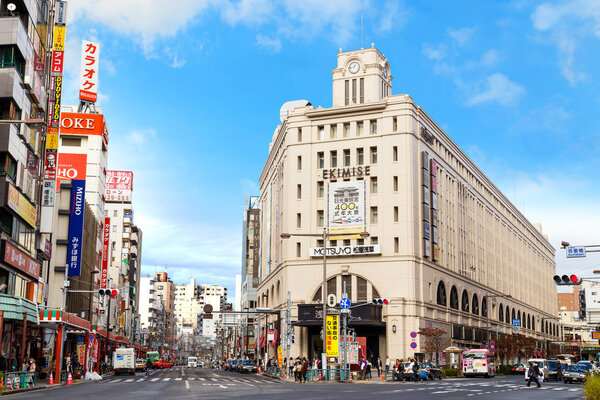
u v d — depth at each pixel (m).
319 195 80.38
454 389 39.34
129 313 143.75
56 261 74.25
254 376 70.25
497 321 109.38
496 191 119.50
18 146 46.84
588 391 28.28
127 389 36.81
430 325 76.81
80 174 76.94
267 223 103.94
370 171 77.75
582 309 178.25
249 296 141.00
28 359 46.59
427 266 78.19
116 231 153.88
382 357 75.06
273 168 99.19
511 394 34.69
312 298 77.81
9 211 45.28
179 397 28.91
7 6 46.44
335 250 77.12
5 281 45.56
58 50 60.12
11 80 44.94
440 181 87.44
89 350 64.12
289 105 106.81
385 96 85.62
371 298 75.25
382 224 76.19
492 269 112.19
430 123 84.38
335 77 84.62
